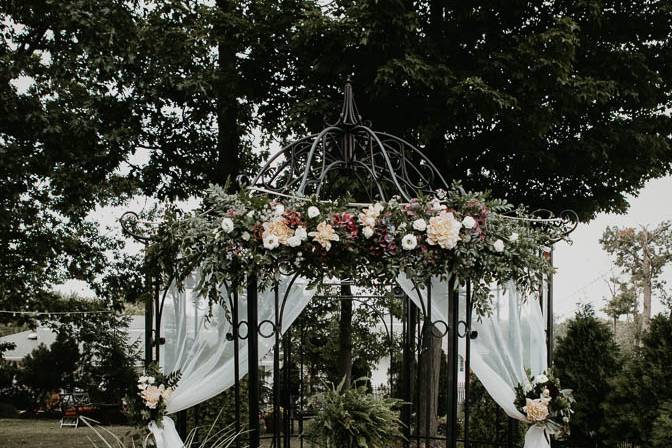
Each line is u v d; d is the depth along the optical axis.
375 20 8.12
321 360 10.55
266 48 9.21
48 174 9.75
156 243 4.42
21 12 9.80
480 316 4.86
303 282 5.51
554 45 8.01
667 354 6.31
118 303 13.05
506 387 5.21
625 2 9.34
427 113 8.51
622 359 7.38
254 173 11.30
